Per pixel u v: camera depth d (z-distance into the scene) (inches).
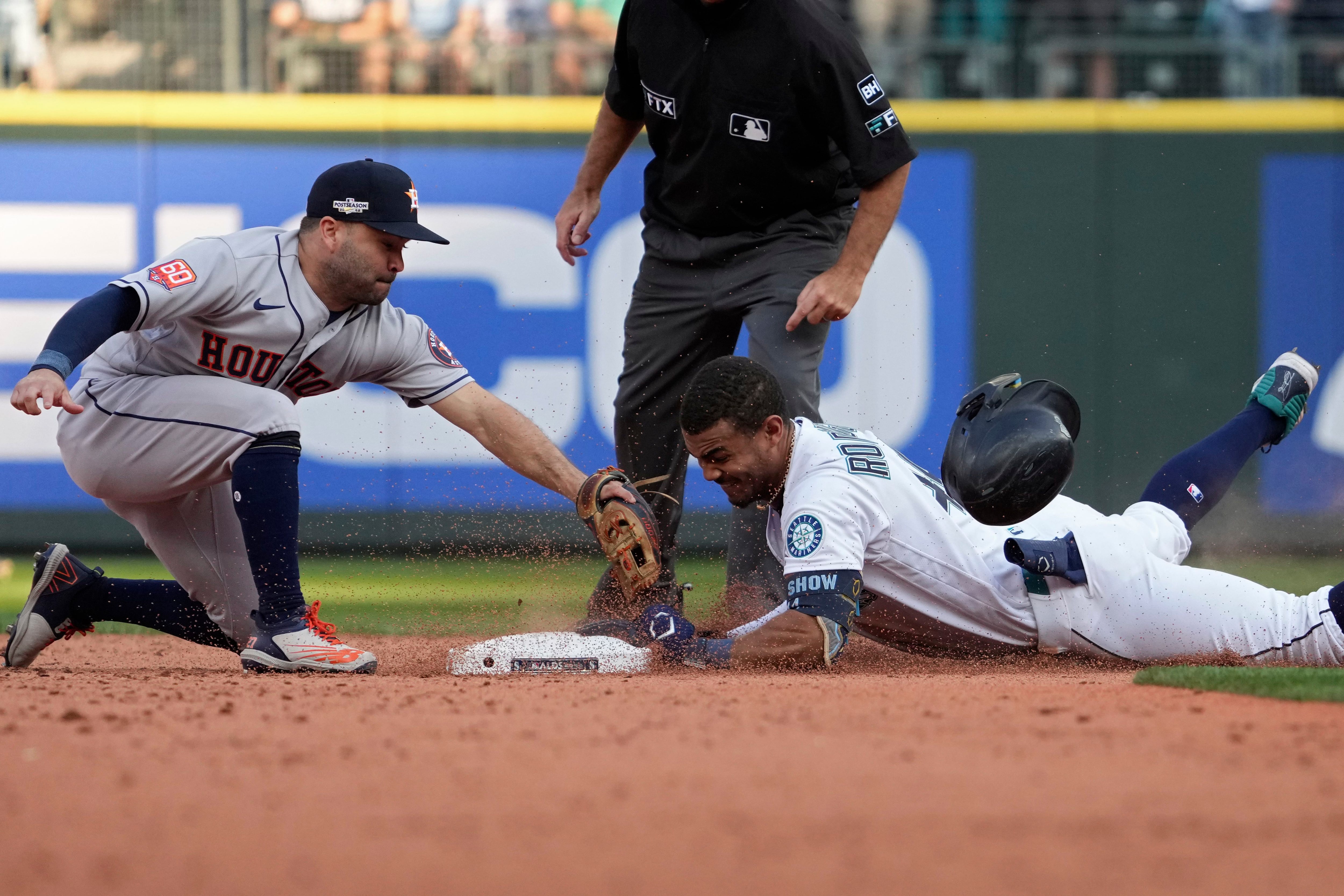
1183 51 1348.4
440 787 247.4
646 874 191.5
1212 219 1337.4
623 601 577.0
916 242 1331.2
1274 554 1290.6
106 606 508.1
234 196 1321.4
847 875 191.2
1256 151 1333.7
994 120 1332.4
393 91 1341.0
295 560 463.8
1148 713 336.2
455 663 471.2
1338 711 341.1
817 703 357.1
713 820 222.5
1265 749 285.0
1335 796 239.6
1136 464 1334.9
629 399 628.4
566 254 655.8
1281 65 1347.2
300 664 455.2
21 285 1284.4
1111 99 1349.7
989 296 1332.4
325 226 466.3
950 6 1358.3
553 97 1346.0
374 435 1249.4
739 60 549.3
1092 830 216.4
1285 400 574.6
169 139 1310.3
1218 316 1337.4
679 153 584.1
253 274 464.8
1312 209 1337.4
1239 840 210.7
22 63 1312.7
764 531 575.8
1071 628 492.4
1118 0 1349.7
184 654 623.8
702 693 381.1
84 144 1298.0
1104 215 1336.1
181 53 1325.0
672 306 609.9
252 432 457.4
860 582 461.1
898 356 1325.0
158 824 220.7
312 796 240.2
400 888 184.7
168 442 460.8
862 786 247.4
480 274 1317.7
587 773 260.1
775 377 570.3
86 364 492.7
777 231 589.9
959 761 271.0
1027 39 1357.0
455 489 1251.2
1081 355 1337.4
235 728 315.0
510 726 318.0
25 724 320.8
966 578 488.4
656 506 625.6
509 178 1328.7
